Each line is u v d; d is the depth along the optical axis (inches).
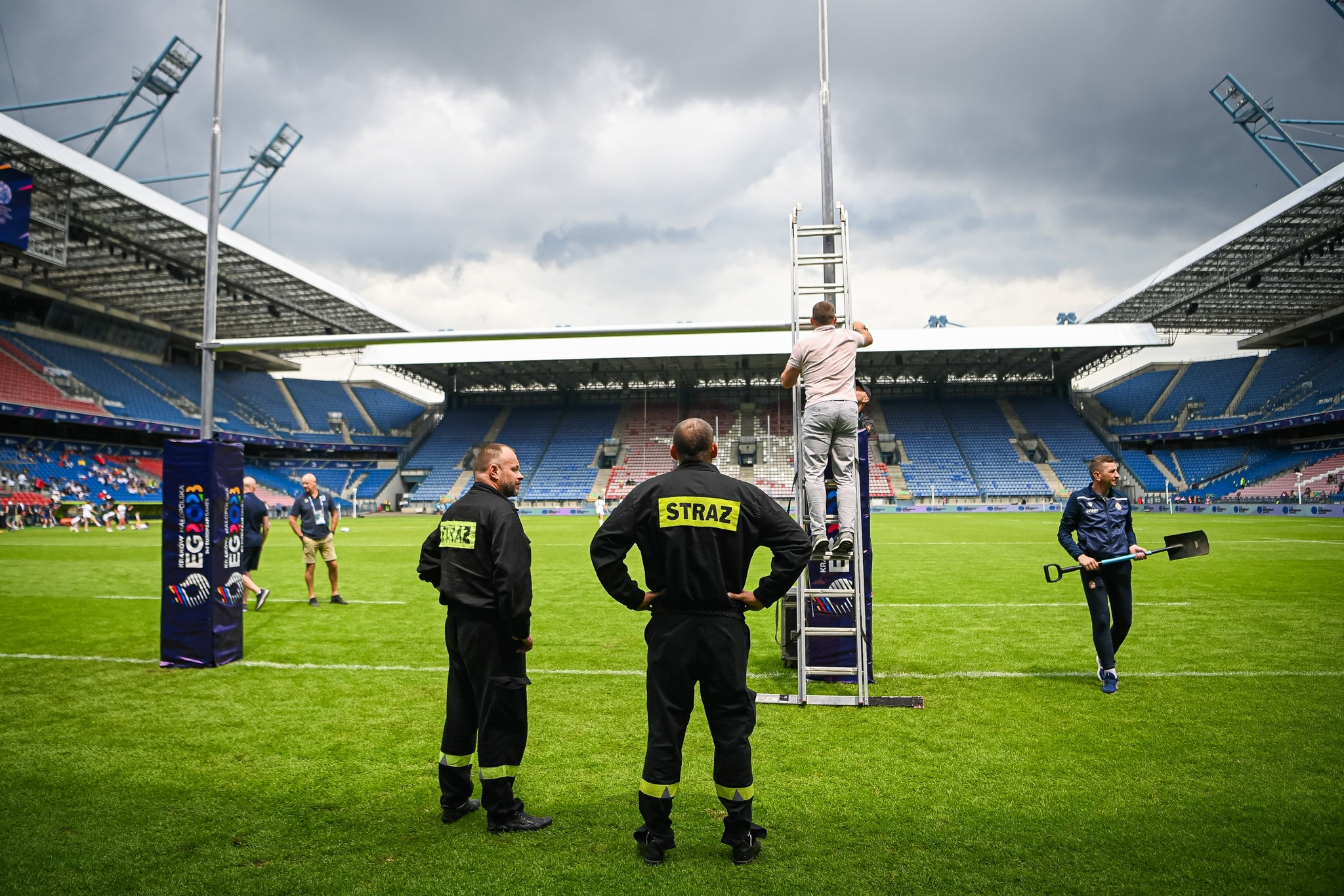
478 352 1752.0
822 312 221.5
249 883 119.6
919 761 172.4
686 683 127.6
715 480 130.4
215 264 299.4
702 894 114.5
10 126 1010.7
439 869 123.8
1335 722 197.6
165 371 1988.2
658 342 1659.7
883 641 309.9
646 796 125.7
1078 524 239.1
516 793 157.2
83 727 203.2
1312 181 1132.5
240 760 177.3
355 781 164.6
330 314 1764.3
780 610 286.5
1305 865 122.3
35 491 1432.1
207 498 273.1
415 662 280.5
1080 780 159.6
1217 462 1967.3
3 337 1604.3
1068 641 309.6
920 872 121.2
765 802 149.8
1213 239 1380.4
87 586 508.1
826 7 267.9
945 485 2036.2
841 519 223.3
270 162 1680.6
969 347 1723.7
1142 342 1711.4
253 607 411.8
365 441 2300.7
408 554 788.6
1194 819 139.9
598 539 128.6
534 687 243.4
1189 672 252.7
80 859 128.0
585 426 2378.2
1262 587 452.4
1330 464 1676.9
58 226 1140.5
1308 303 1755.7
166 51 1406.3
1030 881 117.9
